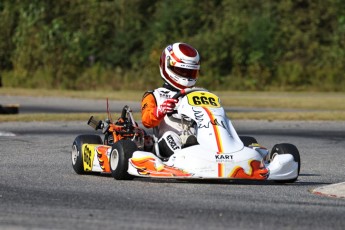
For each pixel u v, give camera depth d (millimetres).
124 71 149250
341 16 160500
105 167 33906
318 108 95125
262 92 135500
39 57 147625
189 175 30422
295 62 150000
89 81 140000
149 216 22922
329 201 27328
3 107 79438
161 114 32938
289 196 28531
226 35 148875
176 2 158000
